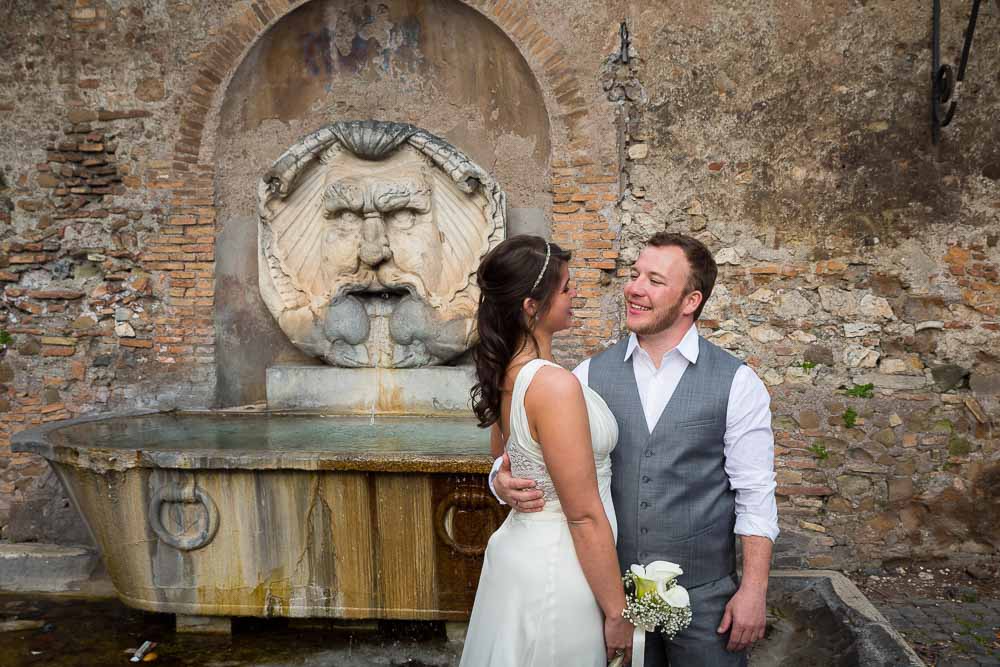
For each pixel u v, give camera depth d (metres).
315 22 4.89
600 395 2.22
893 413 4.38
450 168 4.70
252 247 4.98
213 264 4.82
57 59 4.71
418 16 4.92
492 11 4.62
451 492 3.19
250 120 4.96
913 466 4.37
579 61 4.59
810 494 4.43
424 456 3.17
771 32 4.45
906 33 4.34
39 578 4.15
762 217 4.50
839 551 4.39
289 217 4.89
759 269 4.51
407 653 3.38
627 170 4.62
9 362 4.77
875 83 4.38
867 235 4.41
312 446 3.73
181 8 4.67
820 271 4.46
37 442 3.58
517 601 1.97
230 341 4.97
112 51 4.70
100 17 4.68
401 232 4.79
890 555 4.38
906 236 4.38
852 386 4.42
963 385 4.36
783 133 4.47
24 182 4.76
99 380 4.78
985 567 4.30
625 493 2.14
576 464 1.83
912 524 4.38
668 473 2.11
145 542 3.39
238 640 3.49
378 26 4.99
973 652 3.43
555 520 1.99
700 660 2.10
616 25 4.55
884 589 4.14
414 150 4.85
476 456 3.16
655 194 4.60
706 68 4.51
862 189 4.41
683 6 4.50
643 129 4.59
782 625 3.58
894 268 4.40
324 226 4.86
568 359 4.69
